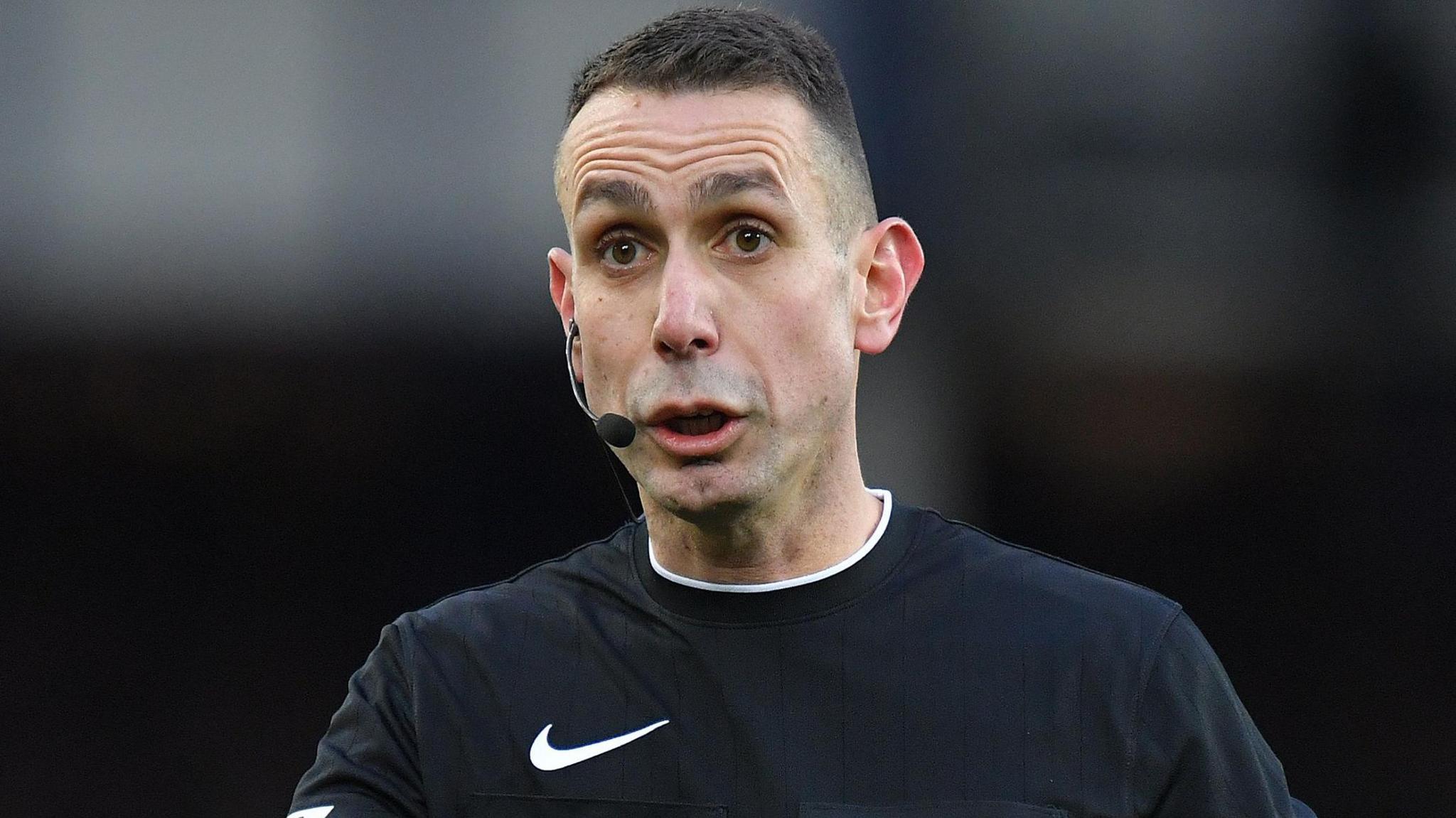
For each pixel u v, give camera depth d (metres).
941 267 16.30
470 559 16.42
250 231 16.08
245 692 16.36
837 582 7.32
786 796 6.98
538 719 7.37
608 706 7.32
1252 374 16.09
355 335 16.25
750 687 7.18
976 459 16.31
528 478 16.38
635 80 6.98
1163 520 16.22
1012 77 16.19
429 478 16.39
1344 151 15.91
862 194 7.34
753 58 6.95
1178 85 16.06
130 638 16.30
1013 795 6.89
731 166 6.77
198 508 16.33
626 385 6.99
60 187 15.92
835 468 7.30
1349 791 16.06
